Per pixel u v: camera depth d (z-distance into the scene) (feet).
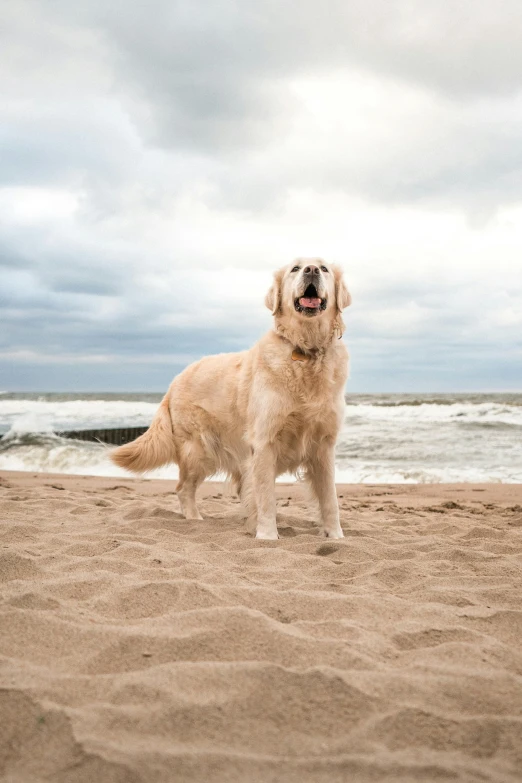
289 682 6.25
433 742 5.43
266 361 16.19
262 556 12.66
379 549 13.46
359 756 5.14
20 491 24.36
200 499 25.00
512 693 6.34
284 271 16.49
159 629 7.78
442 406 79.41
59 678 6.34
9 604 8.66
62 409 96.48
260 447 16.11
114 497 24.27
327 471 16.42
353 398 171.01
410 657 7.32
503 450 43.52
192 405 18.98
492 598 9.99
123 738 5.30
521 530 16.85
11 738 5.25
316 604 9.21
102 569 10.99
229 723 5.62
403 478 33.68
